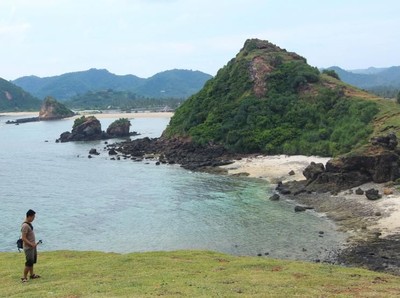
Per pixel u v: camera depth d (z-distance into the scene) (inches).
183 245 1791.3
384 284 952.3
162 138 4943.4
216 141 4207.7
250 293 821.2
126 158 4451.3
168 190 2864.2
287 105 4269.2
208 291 825.5
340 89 4229.8
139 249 1764.3
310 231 1875.0
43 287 902.4
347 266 1454.2
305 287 890.1
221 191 2758.4
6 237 1993.1
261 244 1745.8
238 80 4904.0
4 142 6520.7
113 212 2373.3
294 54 5295.3
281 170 3181.6
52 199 2755.9
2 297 844.6
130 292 828.0
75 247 1817.2
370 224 1877.5
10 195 2903.5
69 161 4436.5
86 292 841.5
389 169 2426.2
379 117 3484.3
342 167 2527.1
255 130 4065.0
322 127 3821.4
